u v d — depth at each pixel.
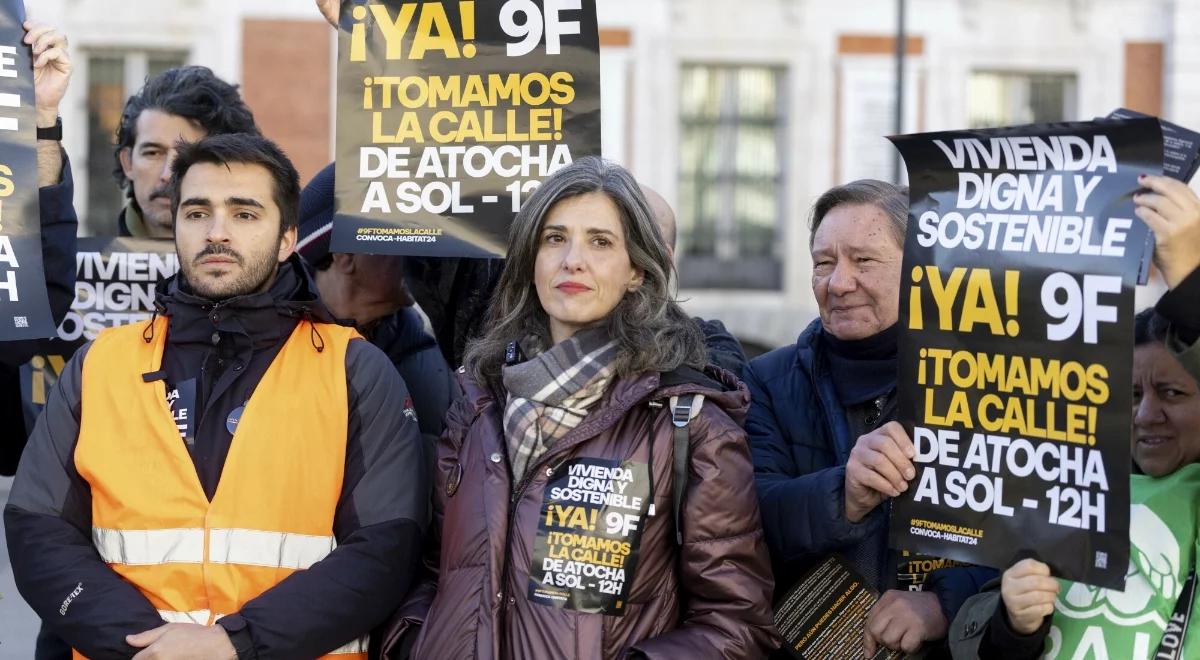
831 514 3.10
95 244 4.00
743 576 2.96
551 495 2.95
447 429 3.18
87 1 14.60
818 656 3.22
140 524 3.02
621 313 3.08
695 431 2.98
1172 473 2.89
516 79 3.51
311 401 3.12
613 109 15.39
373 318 3.95
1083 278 2.71
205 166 3.20
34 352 3.51
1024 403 2.77
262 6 14.63
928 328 2.88
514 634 2.91
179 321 3.18
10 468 3.83
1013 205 2.81
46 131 3.44
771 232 15.73
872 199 3.42
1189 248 2.59
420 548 3.16
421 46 3.54
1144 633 2.76
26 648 6.59
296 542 3.05
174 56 14.77
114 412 3.11
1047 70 15.52
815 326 3.59
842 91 15.50
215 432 3.09
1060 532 2.72
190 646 2.88
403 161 3.53
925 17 15.49
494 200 3.49
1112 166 2.71
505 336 3.18
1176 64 15.35
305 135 14.67
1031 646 2.77
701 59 15.43
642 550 2.92
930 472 2.87
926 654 3.15
